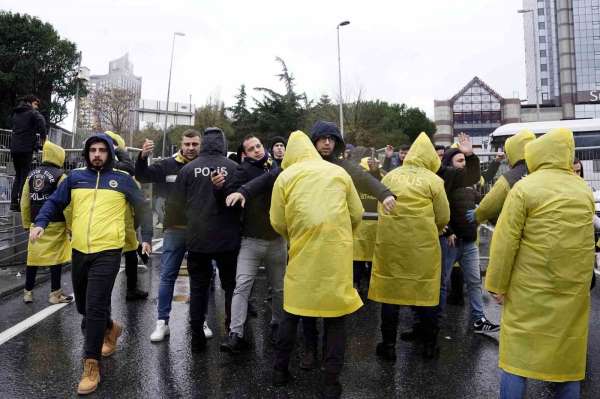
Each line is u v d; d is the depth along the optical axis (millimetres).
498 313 5668
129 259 5867
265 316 5445
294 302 3318
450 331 5000
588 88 80438
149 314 5379
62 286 6656
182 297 6156
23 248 7465
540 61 84562
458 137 5004
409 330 5000
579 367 2863
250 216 4156
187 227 4199
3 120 29328
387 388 3629
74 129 30891
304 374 3861
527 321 2893
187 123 51156
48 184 5773
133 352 4266
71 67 32938
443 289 4895
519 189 2982
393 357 4172
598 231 4762
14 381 3684
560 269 2828
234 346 4125
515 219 2949
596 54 80562
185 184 4270
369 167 6199
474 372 3932
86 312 3619
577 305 2846
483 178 7660
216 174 3988
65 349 4336
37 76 31359
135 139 45188
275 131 34625
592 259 2896
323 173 3396
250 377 3779
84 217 3768
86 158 3947
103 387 3594
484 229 8359
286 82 35656
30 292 5824
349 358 4230
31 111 8578
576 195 2889
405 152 7844
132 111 44406
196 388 3584
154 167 4773
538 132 16906
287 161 3662
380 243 4141
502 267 2994
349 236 3367
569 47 81125
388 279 4086
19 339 4570
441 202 4066
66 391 3529
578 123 16547
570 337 2840
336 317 3361
